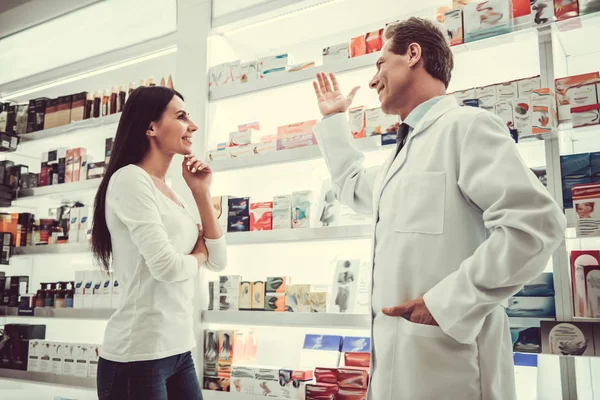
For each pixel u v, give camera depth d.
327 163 2.03
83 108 3.46
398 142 1.62
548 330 1.84
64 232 3.43
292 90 2.90
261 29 3.02
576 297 1.85
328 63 2.57
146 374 1.57
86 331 3.62
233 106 3.13
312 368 2.50
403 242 1.41
